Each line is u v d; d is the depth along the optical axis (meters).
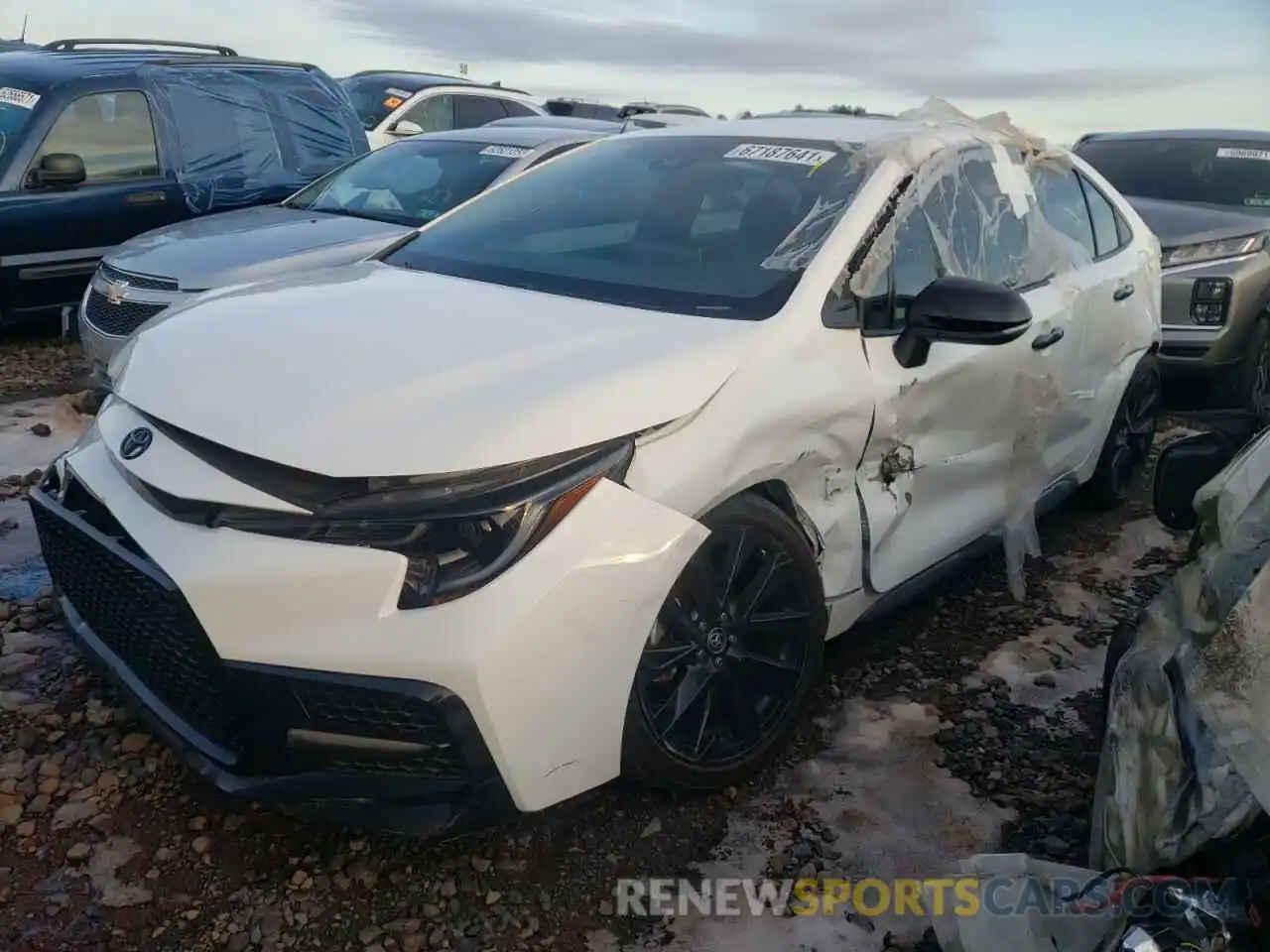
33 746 3.02
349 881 2.61
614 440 2.52
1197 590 2.29
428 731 2.31
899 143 3.64
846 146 3.68
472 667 2.26
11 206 7.08
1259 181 7.86
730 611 2.84
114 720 3.14
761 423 2.78
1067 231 4.52
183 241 5.96
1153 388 5.25
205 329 2.96
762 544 2.89
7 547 4.22
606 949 2.47
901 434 3.29
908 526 3.45
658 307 3.09
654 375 2.66
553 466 2.43
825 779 3.10
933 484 3.52
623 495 2.48
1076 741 3.37
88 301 5.91
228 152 8.02
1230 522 2.32
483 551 2.33
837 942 2.52
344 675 2.29
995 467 3.86
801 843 2.83
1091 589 4.49
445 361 2.63
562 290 3.26
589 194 3.83
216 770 2.50
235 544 2.36
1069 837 2.90
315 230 6.20
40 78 7.39
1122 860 2.26
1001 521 3.96
